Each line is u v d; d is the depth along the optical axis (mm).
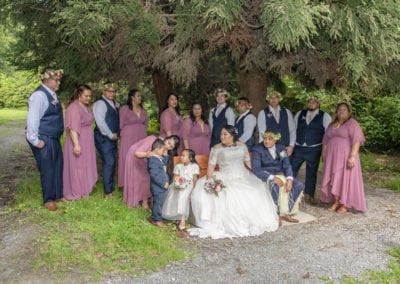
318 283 3869
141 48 6117
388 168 10328
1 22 6953
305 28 4730
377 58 5582
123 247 4469
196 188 5246
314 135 6309
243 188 5211
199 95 10688
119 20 5598
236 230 5035
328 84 7676
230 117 6512
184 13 5648
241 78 7305
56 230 4773
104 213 5277
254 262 4305
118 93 11250
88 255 4199
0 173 8711
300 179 8500
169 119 6520
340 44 5637
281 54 6133
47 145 5305
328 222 5520
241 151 5434
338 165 5820
